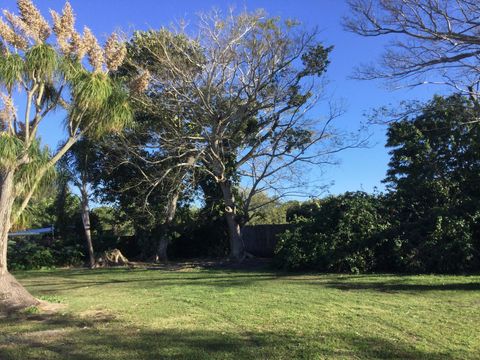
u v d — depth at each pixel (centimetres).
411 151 2109
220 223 2738
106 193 2595
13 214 999
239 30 2098
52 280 1642
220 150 2252
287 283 1327
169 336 710
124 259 2378
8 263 2291
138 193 2450
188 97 2117
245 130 2319
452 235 1476
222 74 2144
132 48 2159
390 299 999
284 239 1766
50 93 1027
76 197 2870
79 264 2517
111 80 1052
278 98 2225
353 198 1766
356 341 666
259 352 619
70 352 633
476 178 1711
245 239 2562
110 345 664
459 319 793
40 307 948
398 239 1527
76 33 977
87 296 1141
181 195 2639
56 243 2619
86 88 961
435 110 1942
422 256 1492
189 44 2162
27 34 939
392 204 1711
